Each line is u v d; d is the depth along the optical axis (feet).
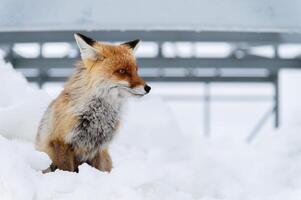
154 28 41.88
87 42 24.25
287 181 33.32
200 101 76.02
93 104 24.16
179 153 37.93
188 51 63.93
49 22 40.60
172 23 40.70
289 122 42.24
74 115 23.62
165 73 72.69
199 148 41.63
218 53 64.59
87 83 23.98
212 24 40.93
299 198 24.58
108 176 20.61
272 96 74.54
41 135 24.52
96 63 24.16
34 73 70.79
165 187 20.98
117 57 24.44
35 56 63.00
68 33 54.08
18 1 40.88
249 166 36.58
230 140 43.52
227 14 41.04
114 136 25.18
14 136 28.43
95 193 19.83
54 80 72.18
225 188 29.14
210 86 76.02
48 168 23.70
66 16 40.63
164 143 40.93
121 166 20.90
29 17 40.68
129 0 40.68
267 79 72.95
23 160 20.76
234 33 55.11
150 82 73.05
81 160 24.45
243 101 76.54
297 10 41.45
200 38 55.01
